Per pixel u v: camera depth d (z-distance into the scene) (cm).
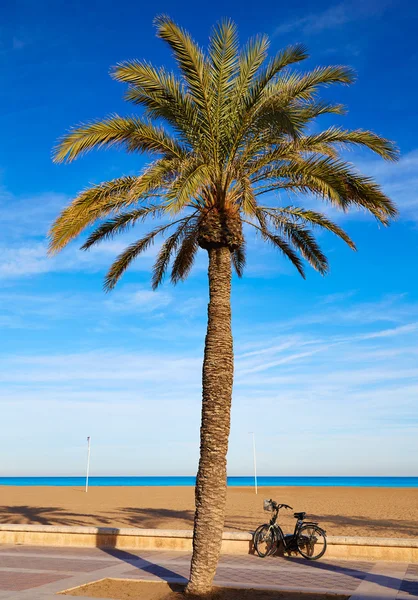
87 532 1566
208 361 1036
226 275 1087
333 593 968
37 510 3403
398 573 1158
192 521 2667
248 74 1116
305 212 1361
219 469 996
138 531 1522
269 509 1429
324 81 1084
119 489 7694
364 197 1148
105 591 995
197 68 1066
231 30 1097
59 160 1058
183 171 986
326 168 1095
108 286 1536
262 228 1439
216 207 1100
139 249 1502
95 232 1390
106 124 1075
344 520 2770
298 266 1576
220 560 1338
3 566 1241
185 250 1535
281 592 982
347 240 1374
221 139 1105
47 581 1071
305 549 1366
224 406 1015
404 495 5784
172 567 1227
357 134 1120
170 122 1138
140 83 1073
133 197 1007
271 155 1145
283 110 1032
